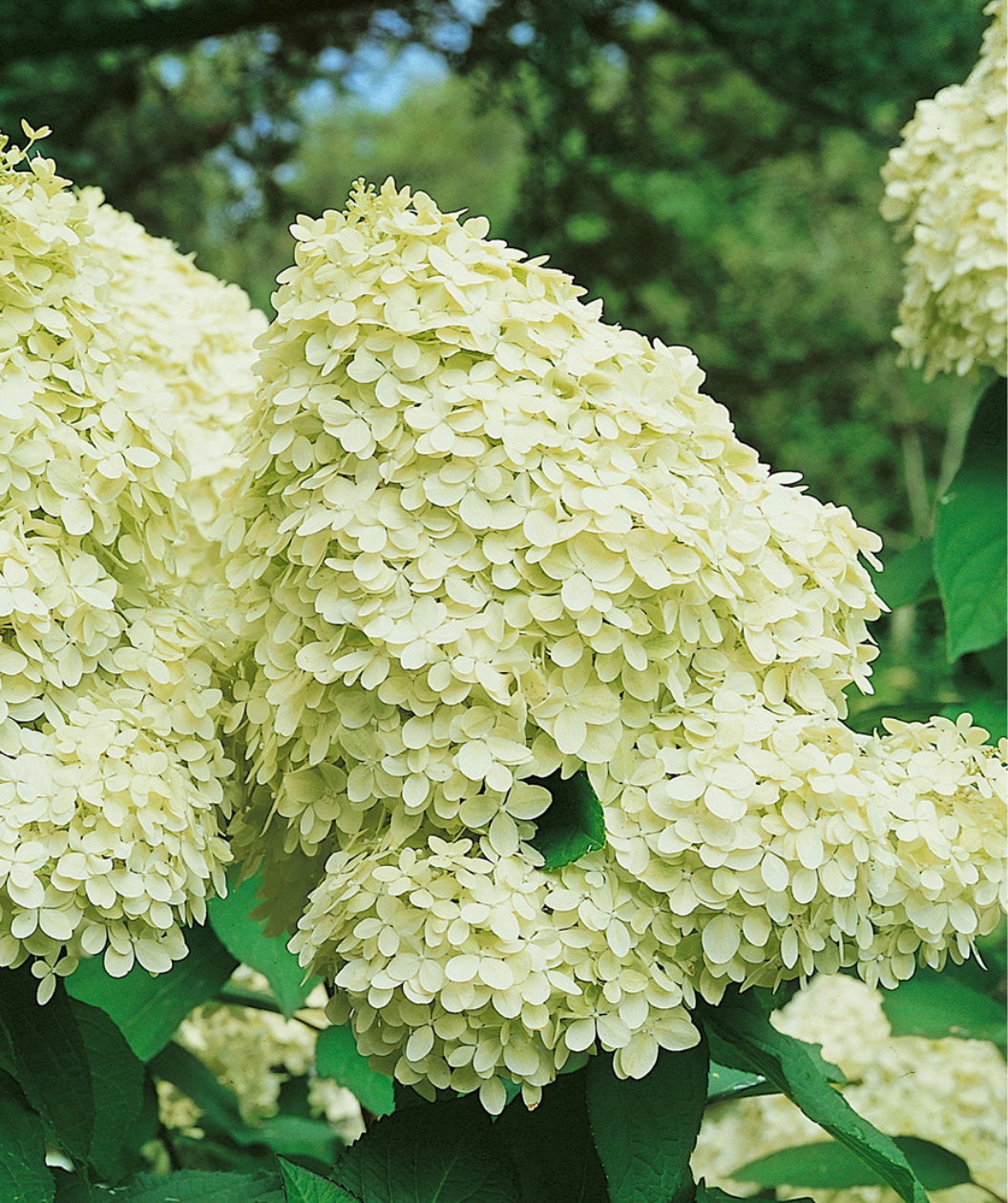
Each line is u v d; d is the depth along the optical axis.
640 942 0.96
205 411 1.23
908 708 1.21
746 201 4.96
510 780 0.94
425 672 0.95
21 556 0.96
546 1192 1.01
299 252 1.00
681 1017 0.95
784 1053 1.00
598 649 0.95
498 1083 0.95
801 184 5.02
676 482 0.98
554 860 0.95
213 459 1.21
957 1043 1.35
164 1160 1.46
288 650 0.99
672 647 0.96
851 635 1.02
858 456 4.84
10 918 0.95
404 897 0.94
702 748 0.96
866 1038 1.35
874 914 0.98
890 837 0.98
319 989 1.43
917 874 0.97
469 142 7.11
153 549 1.02
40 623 0.96
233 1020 1.44
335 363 0.98
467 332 0.98
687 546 0.96
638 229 3.76
